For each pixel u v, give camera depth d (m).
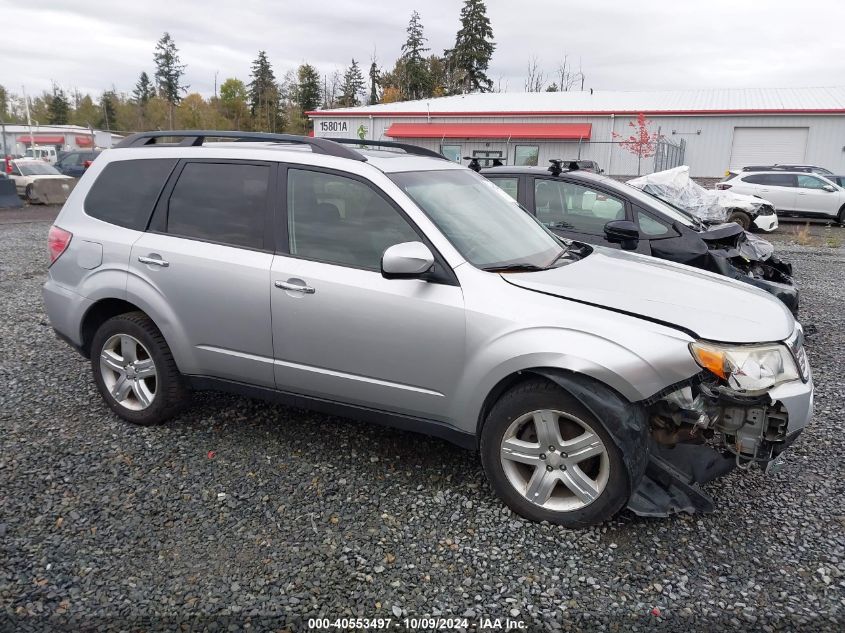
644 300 3.31
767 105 28.66
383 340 3.51
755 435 3.12
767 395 3.05
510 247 3.81
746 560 3.05
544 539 3.17
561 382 3.10
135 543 3.10
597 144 29.34
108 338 4.36
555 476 3.24
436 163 4.34
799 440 4.31
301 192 3.85
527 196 6.49
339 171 3.77
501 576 2.91
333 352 3.67
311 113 32.94
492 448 3.36
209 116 76.56
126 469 3.79
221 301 3.91
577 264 3.85
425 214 3.56
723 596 2.80
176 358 4.14
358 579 2.88
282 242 3.83
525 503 3.31
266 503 3.45
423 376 3.47
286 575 2.89
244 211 3.98
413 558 3.02
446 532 3.22
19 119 87.56
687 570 2.97
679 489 3.23
